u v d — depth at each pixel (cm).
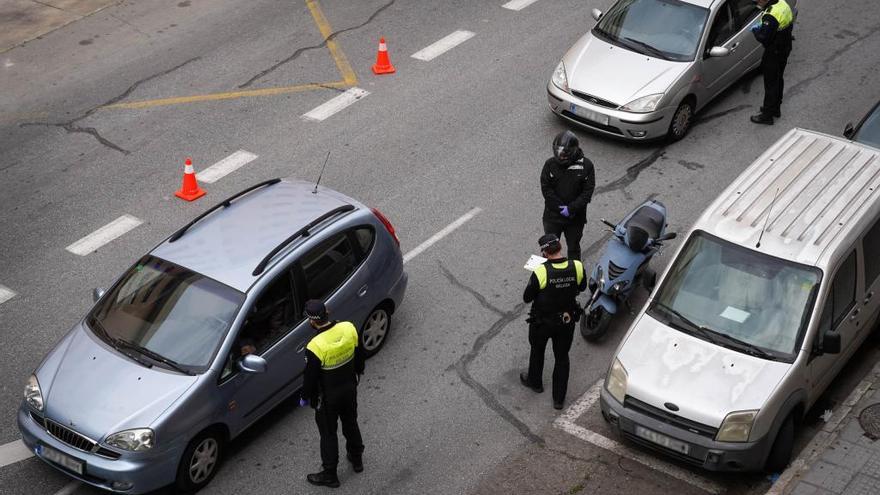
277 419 1028
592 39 1577
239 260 995
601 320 1116
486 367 1099
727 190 1084
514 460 979
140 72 1719
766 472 957
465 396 1059
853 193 1059
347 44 1808
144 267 1015
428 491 943
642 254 1137
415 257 1269
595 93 1478
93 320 992
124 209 1370
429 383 1075
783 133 1537
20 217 1351
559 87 1515
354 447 952
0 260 1266
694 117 1587
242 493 938
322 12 1931
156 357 938
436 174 1438
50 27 1880
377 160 1472
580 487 945
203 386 912
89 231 1325
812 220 1027
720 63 1559
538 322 1004
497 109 1605
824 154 1118
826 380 1004
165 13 1934
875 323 1096
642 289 1220
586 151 1502
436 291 1212
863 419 1009
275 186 1126
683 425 912
